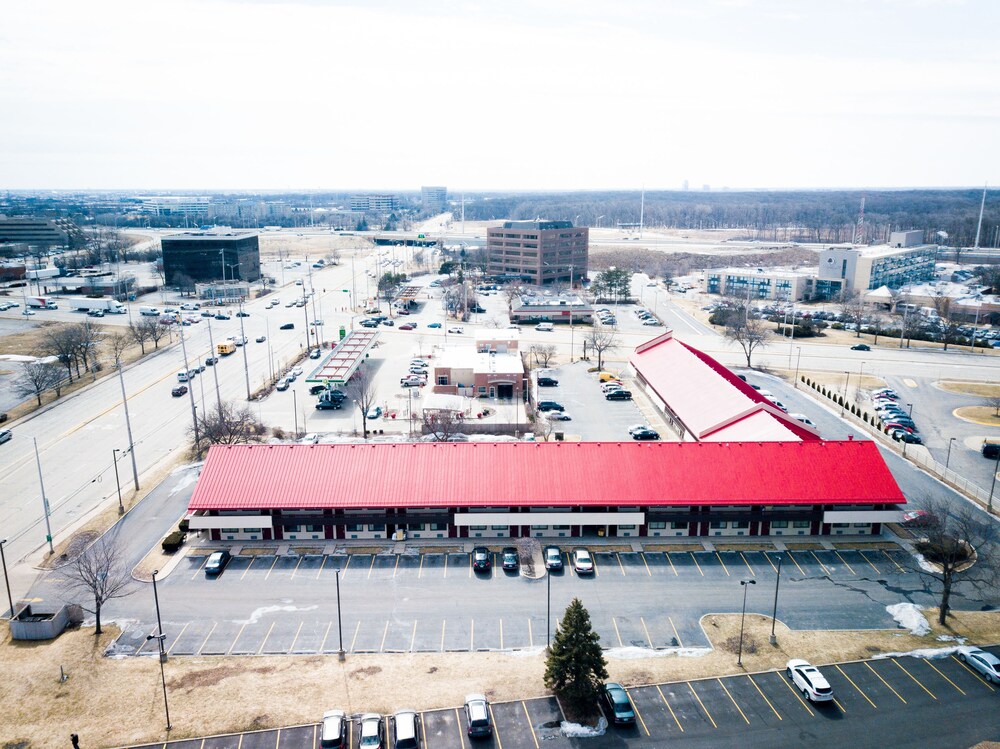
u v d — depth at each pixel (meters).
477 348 169.75
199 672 65.06
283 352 185.38
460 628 71.56
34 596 77.38
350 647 68.62
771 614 73.62
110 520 93.56
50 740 57.16
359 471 91.38
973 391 151.00
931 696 61.84
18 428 129.25
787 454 92.94
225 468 91.81
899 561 83.75
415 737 56.00
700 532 89.50
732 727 58.44
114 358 177.50
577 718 59.41
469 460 92.62
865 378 161.25
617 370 168.62
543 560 84.12
